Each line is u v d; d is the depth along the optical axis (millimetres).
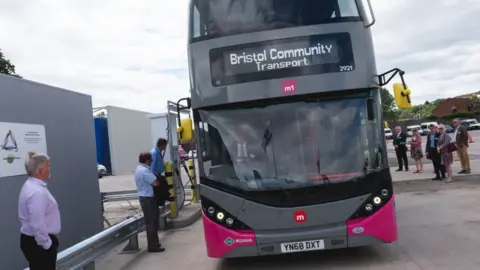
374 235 5633
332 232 5625
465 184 12984
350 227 5613
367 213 5664
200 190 5926
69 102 8641
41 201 4504
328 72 5883
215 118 6027
